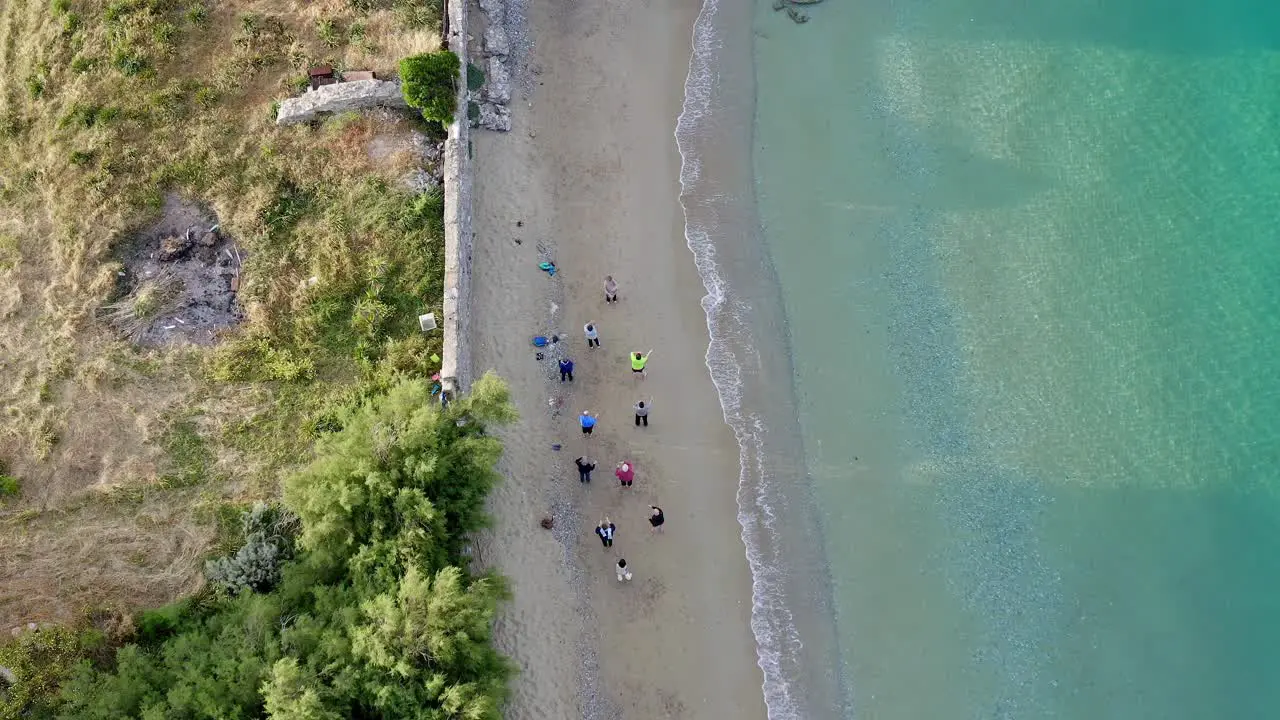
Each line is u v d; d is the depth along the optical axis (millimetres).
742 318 23812
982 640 19812
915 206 25078
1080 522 20938
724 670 19516
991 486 21438
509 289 24031
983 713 19109
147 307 22781
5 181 24719
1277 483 21094
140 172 24812
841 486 21562
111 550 19969
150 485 20688
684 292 24234
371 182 24594
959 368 22875
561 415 22469
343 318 22938
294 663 16219
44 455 20938
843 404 22547
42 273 23438
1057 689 19281
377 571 17969
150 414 21547
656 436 22188
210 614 19125
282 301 23047
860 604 20234
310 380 22094
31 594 19438
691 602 20203
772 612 20141
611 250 24875
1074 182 25203
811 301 23969
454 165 24406
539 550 20656
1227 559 20391
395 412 19375
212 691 16672
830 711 19188
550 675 19406
